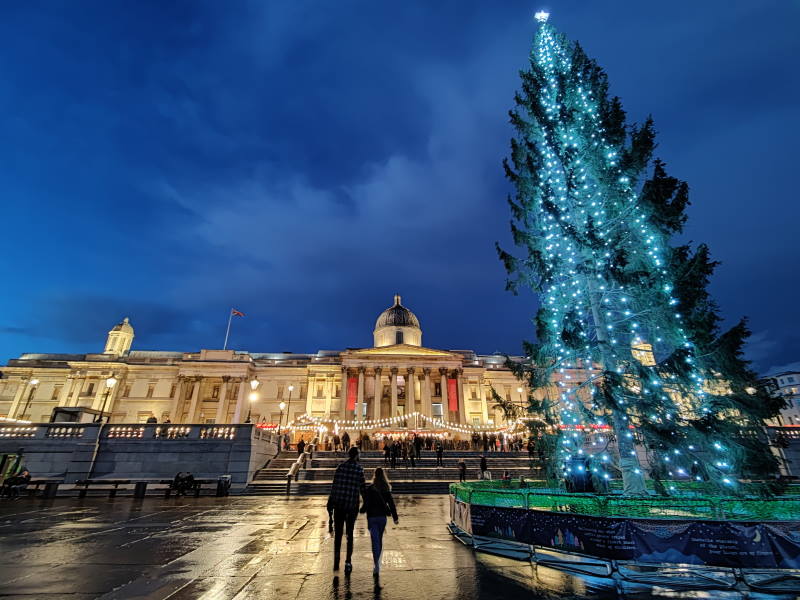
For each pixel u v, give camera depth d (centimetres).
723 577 709
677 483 1181
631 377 1161
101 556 857
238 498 2205
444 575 723
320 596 612
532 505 865
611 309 1320
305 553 895
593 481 1234
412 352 6569
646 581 679
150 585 661
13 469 2536
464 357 7319
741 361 1017
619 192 1266
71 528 1210
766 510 689
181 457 2639
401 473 2947
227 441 2691
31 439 2614
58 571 738
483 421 6600
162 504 1883
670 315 1083
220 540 1044
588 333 1326
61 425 2667
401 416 6081
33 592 623
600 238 1213
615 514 741
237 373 6750
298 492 2480
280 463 3039
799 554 635
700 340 1050
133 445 2647
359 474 778
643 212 1168
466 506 1028
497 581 689
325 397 6725
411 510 1662
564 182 1443
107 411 6644
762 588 654
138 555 869
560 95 1466
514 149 1558
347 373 6512
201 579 696
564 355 1338
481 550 915
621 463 1141
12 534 1103
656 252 1177
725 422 979
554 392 1427
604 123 1349
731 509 702
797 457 2584
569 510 799
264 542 1019
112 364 6912
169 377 6938
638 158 1221
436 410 6644
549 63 1602
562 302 1405
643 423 1061
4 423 2673
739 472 980
